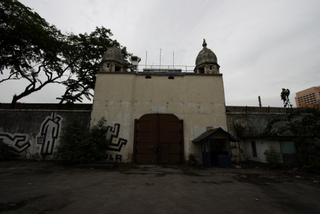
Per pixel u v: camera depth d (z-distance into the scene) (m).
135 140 11.68
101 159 10.66
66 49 15.44
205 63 14.10
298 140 9.17
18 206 3.90
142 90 12.76
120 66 14.26
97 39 17.81
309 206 4.23
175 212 3.76
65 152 9.79
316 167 8.30
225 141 11.48
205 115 12.36
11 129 11.80
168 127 12.08
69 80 17.48
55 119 12.01
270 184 6.30
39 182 6.17
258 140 10.91
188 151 11.66
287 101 13.41
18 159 11.19
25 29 12.27
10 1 11.84
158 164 11.23
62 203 4.16
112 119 11.96
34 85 16.30
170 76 13.22
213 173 8.41
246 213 3.78
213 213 3.75
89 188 5.48
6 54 13.20
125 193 5.02
